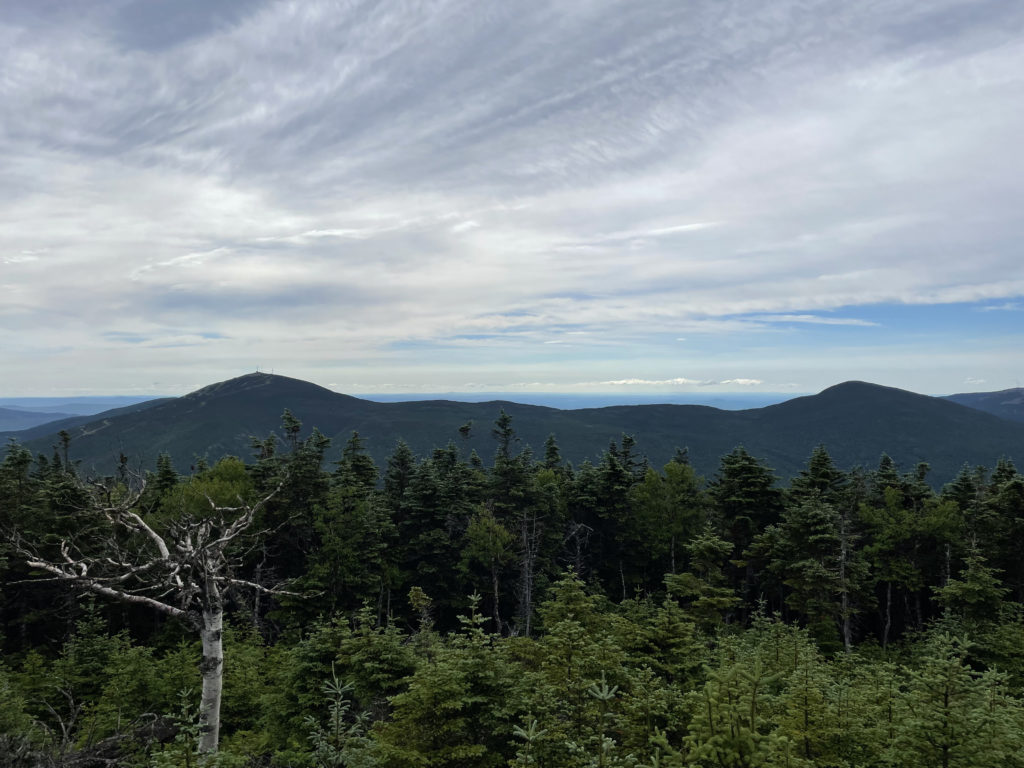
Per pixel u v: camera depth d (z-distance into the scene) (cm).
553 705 1289
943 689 1058
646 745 1244
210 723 1612
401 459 5872
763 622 2456
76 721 2089
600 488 5588
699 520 5297
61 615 3769
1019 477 4078
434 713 1378
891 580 4197
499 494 5369
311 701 1898
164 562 1727
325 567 3994
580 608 2191
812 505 3950
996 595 3095
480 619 1561
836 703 1346
